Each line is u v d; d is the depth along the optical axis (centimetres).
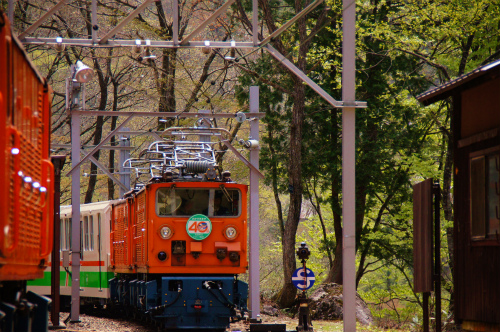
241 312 3372
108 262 4506
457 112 2316
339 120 6247
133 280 3919
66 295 4975
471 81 2231
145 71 7475
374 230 6081
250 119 3969
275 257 7875
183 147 3884
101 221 4553
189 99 6631
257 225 3919
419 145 5916
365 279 6588
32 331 1981
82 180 8506
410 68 5884
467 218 2194
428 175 5456
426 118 5878
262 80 5806
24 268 1741
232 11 6394
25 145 1678
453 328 3850
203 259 3378
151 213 3356
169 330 3366
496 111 2058
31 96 1784
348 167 2980
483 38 5075
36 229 1816
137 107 8275
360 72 5944
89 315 4869
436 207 2455
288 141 6328
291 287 5569
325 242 6462
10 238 1461
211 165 3538
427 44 5800
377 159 5838
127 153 4853
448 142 5756
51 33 7381
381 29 5325
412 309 5934
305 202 9144
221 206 3444
